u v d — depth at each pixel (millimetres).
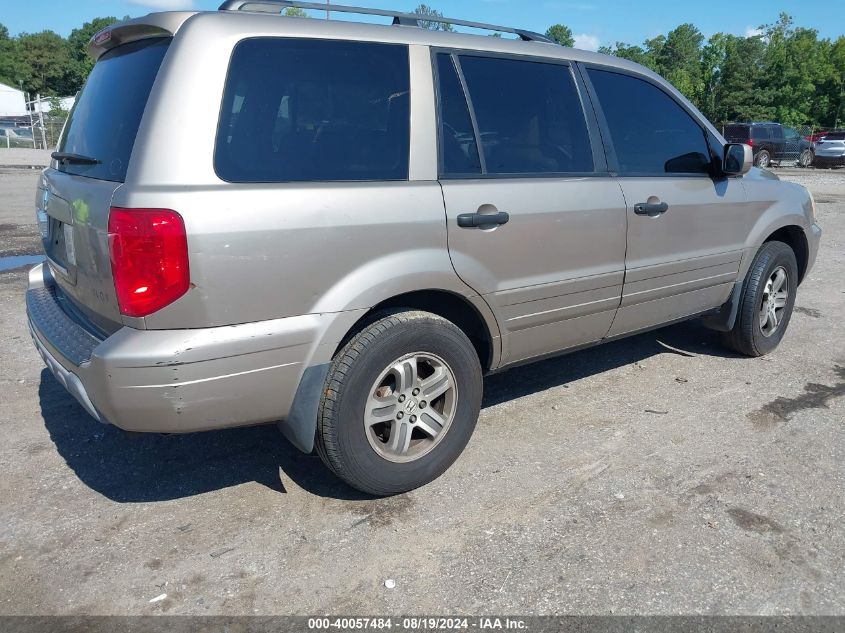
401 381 3064
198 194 2486
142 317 2498
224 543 2869
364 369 2906
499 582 2631
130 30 2963
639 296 4039
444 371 3209
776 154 28484
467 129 3252
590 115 3779
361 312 2854
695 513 3074
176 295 2475
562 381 4613
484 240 3201
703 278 4426
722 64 58719
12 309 6133
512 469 3453
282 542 2877
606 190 3715
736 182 4543
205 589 2598
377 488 3100
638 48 86188
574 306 3697
